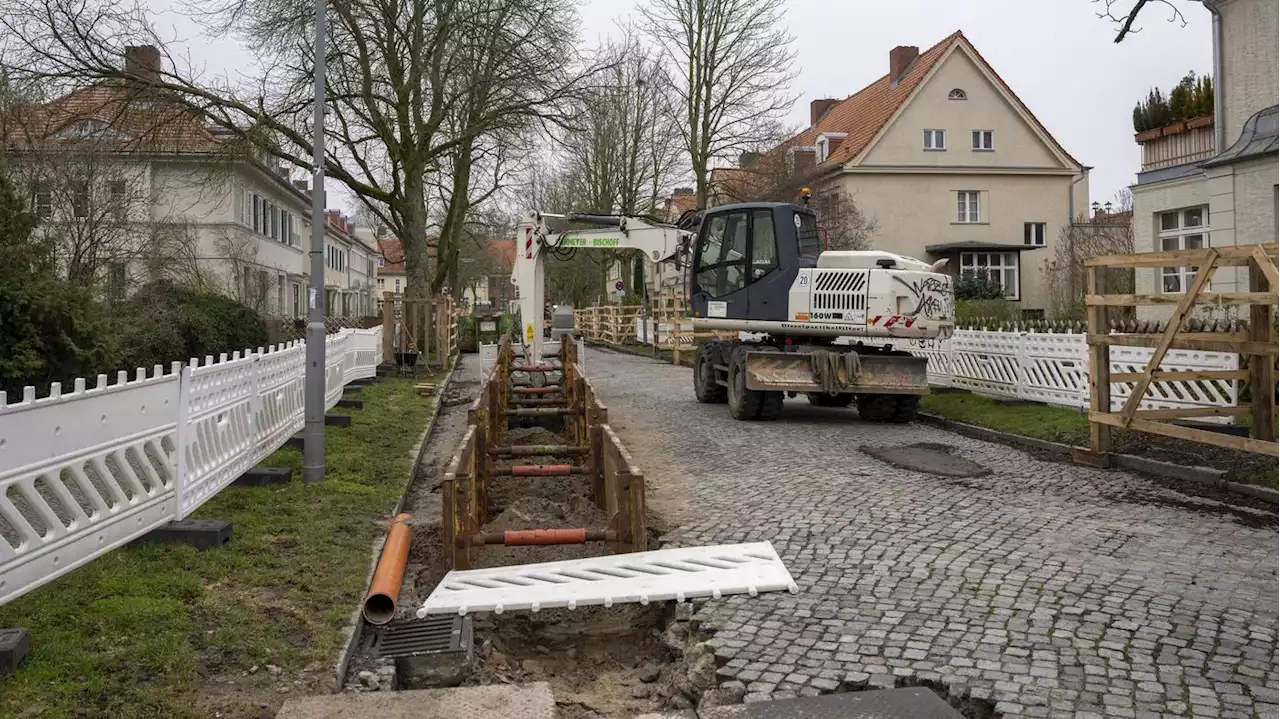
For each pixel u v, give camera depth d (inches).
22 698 143.0
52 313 381.1
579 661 200.4
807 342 550.3
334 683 162.9
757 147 1161.4
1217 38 585.3
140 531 217.2
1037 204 1362.0
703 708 158.7
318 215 322.7
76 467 188.2
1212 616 193.8
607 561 237.9
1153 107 701.3
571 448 343.9
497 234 1423.5
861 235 1209.4
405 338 852.6
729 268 568.7
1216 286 577.6
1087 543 253.9
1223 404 388.5
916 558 240.5
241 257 997.2
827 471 369.4
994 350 558.6
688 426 515.2
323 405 323.3
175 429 234.8
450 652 184.1
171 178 949.2
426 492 345.7
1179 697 154.9
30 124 658.8
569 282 2079.2
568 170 1480.1
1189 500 308.8
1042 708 151.4
